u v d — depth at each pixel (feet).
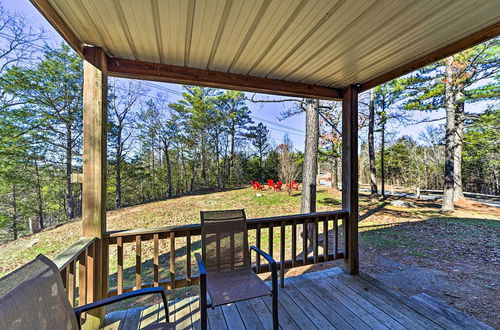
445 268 11.86
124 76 7.21
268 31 5.56
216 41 6.01
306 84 9.20
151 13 4.80
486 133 28.55
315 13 4.86
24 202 32.81
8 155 28.71
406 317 6.23
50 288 3.32
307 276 8.83
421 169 58.29
